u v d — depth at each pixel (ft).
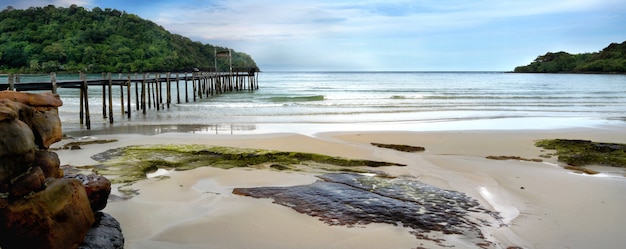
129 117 67.62
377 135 47.47
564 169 31.32
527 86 186.70
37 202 11.25
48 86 47.70
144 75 75.10
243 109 81.25
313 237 17.40
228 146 39.09
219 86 138.31
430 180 27.73
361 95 124.36
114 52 311.68
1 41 280.31
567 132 50.34
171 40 383.04
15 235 11.00
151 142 41.81
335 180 26.37
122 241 14.83
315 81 278.46
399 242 17.03
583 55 474.90
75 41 308.19
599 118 67.51
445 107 86.58
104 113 65.16
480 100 105.09
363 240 17.17
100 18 371.97
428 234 17.93
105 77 63.10
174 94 138.51
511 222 19.79
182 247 16.15
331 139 45.32
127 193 23.31
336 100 105.19
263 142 42.19
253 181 26.45
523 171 30.30
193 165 30.53
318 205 21.15
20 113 12.41
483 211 21.04
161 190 24.12
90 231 13.73
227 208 20.66
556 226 19.34
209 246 16.37
